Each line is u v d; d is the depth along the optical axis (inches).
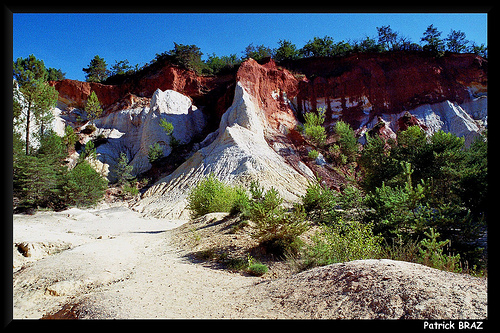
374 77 2230.6
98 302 212.4
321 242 307.9
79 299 232.4
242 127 1798.7
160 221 1072.2
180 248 466.9
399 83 2198.6
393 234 370.0
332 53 2768.2
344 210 477.1
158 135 2142.0
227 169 1469.0
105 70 3499.0
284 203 856.9
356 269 198.5
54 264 338.6
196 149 2005.4
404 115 1962.4
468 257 308.3
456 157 706.2
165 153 2098.9
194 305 209.5
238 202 598.2
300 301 181.2
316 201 485.7
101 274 312.0
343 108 2218.3
